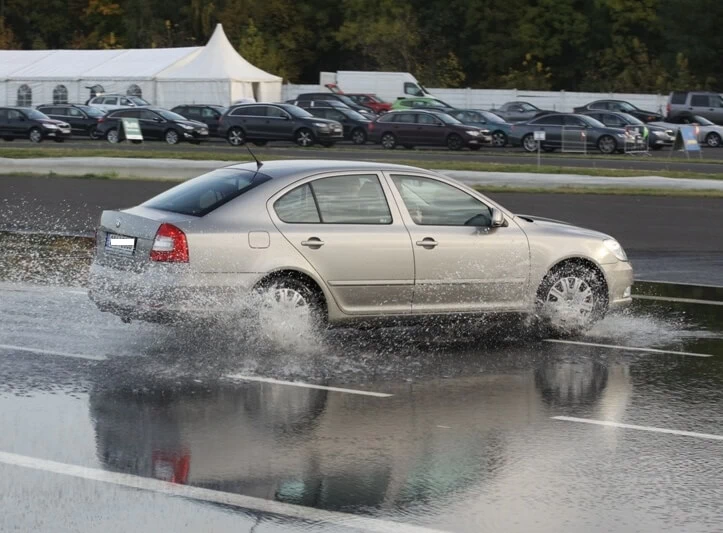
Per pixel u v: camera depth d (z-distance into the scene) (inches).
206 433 323.3
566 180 1130.0
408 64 3385.8
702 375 412.8
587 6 3393.2
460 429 333.7
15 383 375.6
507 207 979.3
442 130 1905.8
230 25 3545.8
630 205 1005.2
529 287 468.1
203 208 426.3
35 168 1187.3
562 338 478.6
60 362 407.2
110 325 473.7
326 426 334.0
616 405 366.0
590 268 484.1
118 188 1079.0
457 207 459.8
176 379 387.2
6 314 495.5
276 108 1969.7
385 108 2689.5
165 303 412.5
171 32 3609.7
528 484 282.4
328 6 3577.8
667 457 308.0
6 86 2588.6
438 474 289.0
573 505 267.1
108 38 3735.2
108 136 2053.4
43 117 2047.2
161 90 2529.5
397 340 461.4
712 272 697.0
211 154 1446.9
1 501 262.2
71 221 876.6
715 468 298.4
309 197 434.6
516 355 442.0
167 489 272.8
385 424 337.7
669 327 511.8
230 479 281.6
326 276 431.5
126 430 324.2
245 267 418.9
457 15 3481.8
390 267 440.8
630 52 3294.8
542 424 341.1
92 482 277.3
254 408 352.5
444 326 473.4
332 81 2965.1
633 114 2374.5
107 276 430.0
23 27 3919.8
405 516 257.1
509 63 3403.1
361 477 285.3
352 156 1653.5
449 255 450.6
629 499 272.2
